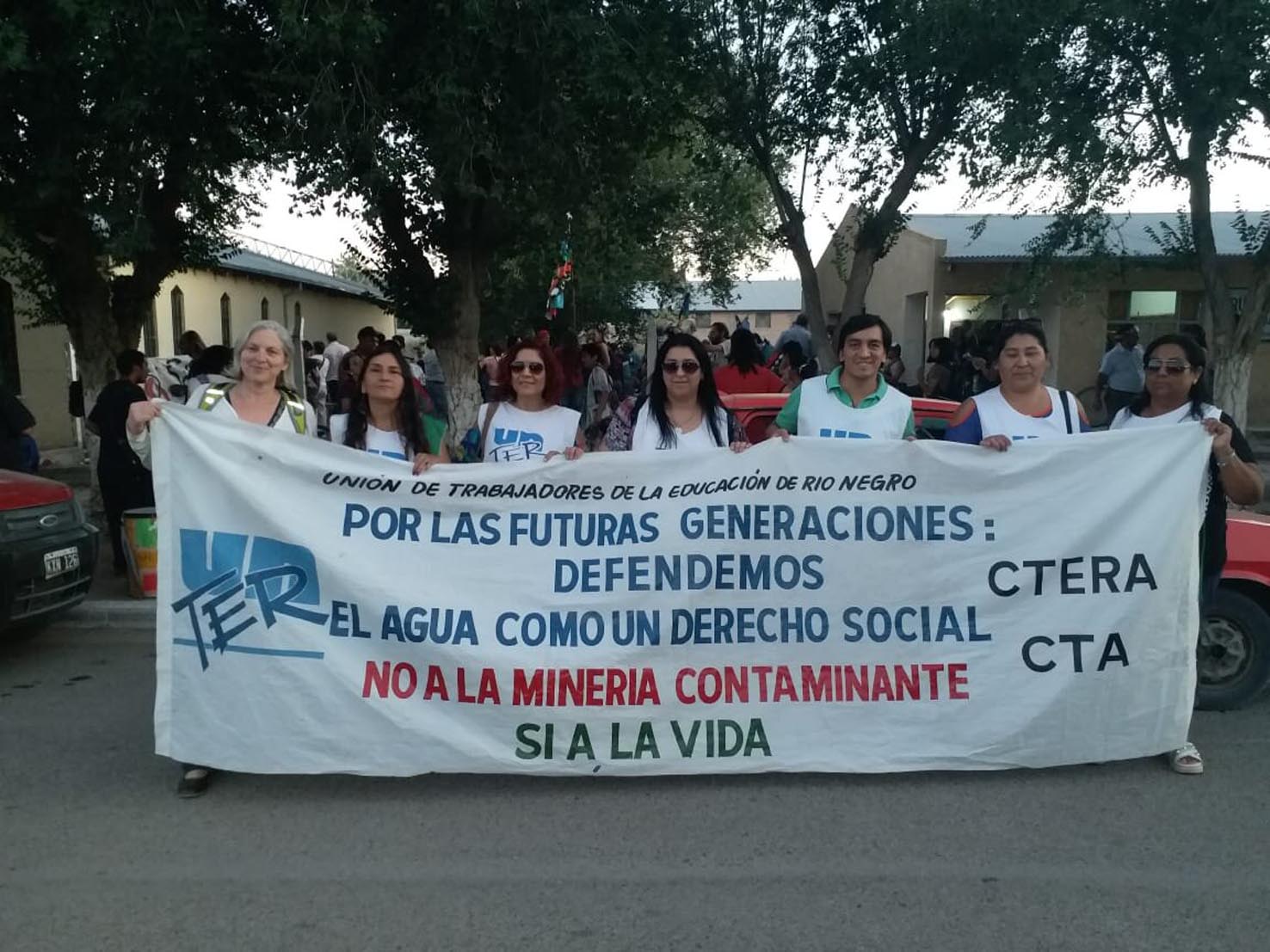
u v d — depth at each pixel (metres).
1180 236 11.97
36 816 4.21
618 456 4.43
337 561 4.29
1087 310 19.27
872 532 4.46
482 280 11.46
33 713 5.51
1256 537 5.24
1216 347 11.52
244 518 4.29
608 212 11.42
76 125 8.46
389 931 3.36
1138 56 9.84
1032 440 4.50
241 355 4.61
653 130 10.98
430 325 11.18
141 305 11.00
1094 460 4.48
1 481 6.34
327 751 4.25
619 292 29.66
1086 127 9.93
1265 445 17.00
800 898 3.55
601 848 3.91
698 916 3.44
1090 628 4.43
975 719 4.41
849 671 4.43
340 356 17.25
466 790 4.43
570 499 4.43
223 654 4.27
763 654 4.42
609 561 4.41
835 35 10.96
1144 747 4.46
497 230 10.88
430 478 4.38
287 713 4.26
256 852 3.89
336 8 7.90
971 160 10.94
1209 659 5.40
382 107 8.70
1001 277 16.08
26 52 7.56
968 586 4.45
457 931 3.36
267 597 4.27
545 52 8.78
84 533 6.66
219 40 8.54
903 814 4.18
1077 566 4.45
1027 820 4.11
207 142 9.50
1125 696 4.45
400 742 4.26
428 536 4.38
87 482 13.84
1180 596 4.44
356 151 8.79
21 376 17.08
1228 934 3.32
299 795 4.39
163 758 4.84
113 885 3.65
